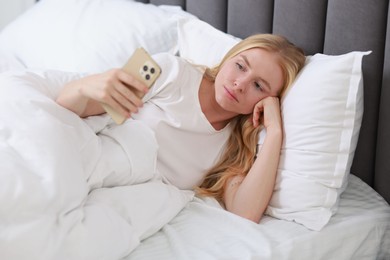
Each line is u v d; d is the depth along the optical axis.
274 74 1.34
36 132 1.06
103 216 1.05
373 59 1.32
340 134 1.23
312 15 1.44
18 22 1.99
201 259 1.04
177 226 1.18
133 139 1.22
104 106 1.11
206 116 1.41
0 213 0.94
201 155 1.40
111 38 1.74
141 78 1.07
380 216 1.27
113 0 1.89
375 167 1.38
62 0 1.96
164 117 1.37
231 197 1.32
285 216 1.23
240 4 1.63
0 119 1.09
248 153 1.39
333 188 1.22
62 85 1.27
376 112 1.35
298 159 1.25
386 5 1.28
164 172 1.36
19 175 0.98
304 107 1.26
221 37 1.59
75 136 1.13
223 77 1.35
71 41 1.77
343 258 1.19
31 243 0.92
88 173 1.13
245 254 1.06
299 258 1.11
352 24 1.34
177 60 1.42
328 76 1.24
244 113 1.38
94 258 0.98
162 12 1.80
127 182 1.20
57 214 0.99
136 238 1.07
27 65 1.86
